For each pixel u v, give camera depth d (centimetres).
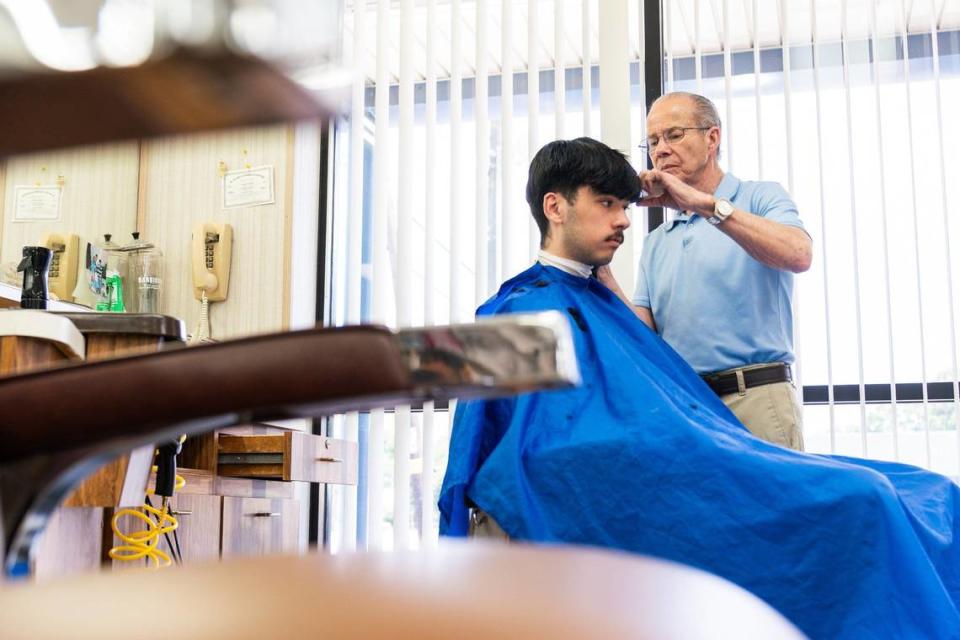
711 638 19
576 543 167
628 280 366
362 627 18
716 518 164
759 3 384
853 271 367
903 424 362
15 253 351
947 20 383
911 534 161
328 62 25
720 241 266
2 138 27
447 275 398
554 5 393
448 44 418
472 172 402
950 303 361
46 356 90
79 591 22
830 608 160
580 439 172
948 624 157
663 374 195
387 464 400
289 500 333
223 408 35
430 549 28
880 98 373
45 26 23
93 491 119
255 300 408
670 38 386
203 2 23
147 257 405
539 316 32
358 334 33
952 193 371
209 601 21
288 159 412
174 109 25
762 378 257
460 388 33
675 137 276
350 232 408
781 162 375
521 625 18
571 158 211
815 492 162
